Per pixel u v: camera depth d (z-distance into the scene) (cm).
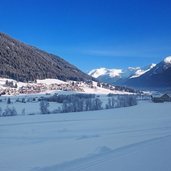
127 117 9044
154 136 4225
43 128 6119
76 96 17025
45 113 11600
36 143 3869
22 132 5338
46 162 2569
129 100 16500
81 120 8156
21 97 19825
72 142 3841
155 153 2878
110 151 3045
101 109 13638
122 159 2611
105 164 2422
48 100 16100
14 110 10944
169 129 5266
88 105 13362
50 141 4034
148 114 10331
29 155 2916
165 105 16612
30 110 12638
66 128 6022
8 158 2770
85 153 2967
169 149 3091
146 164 2403
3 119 8788
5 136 4719
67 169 2291
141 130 5191
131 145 3428
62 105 13288
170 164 2395
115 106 15275
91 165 2397
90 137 4334
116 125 6400
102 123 7069
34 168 2347
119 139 4003
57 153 3006
